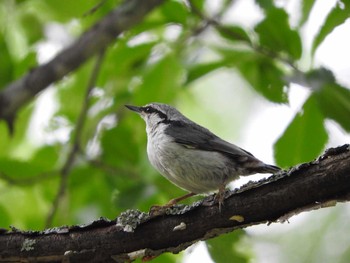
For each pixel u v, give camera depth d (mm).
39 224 13375
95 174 12844
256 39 11258
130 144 12758
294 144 10555
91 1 14234
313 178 7641
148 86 12750
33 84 11719
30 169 12703
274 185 7836
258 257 12492
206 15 12789
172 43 12789
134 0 12141
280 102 11469
